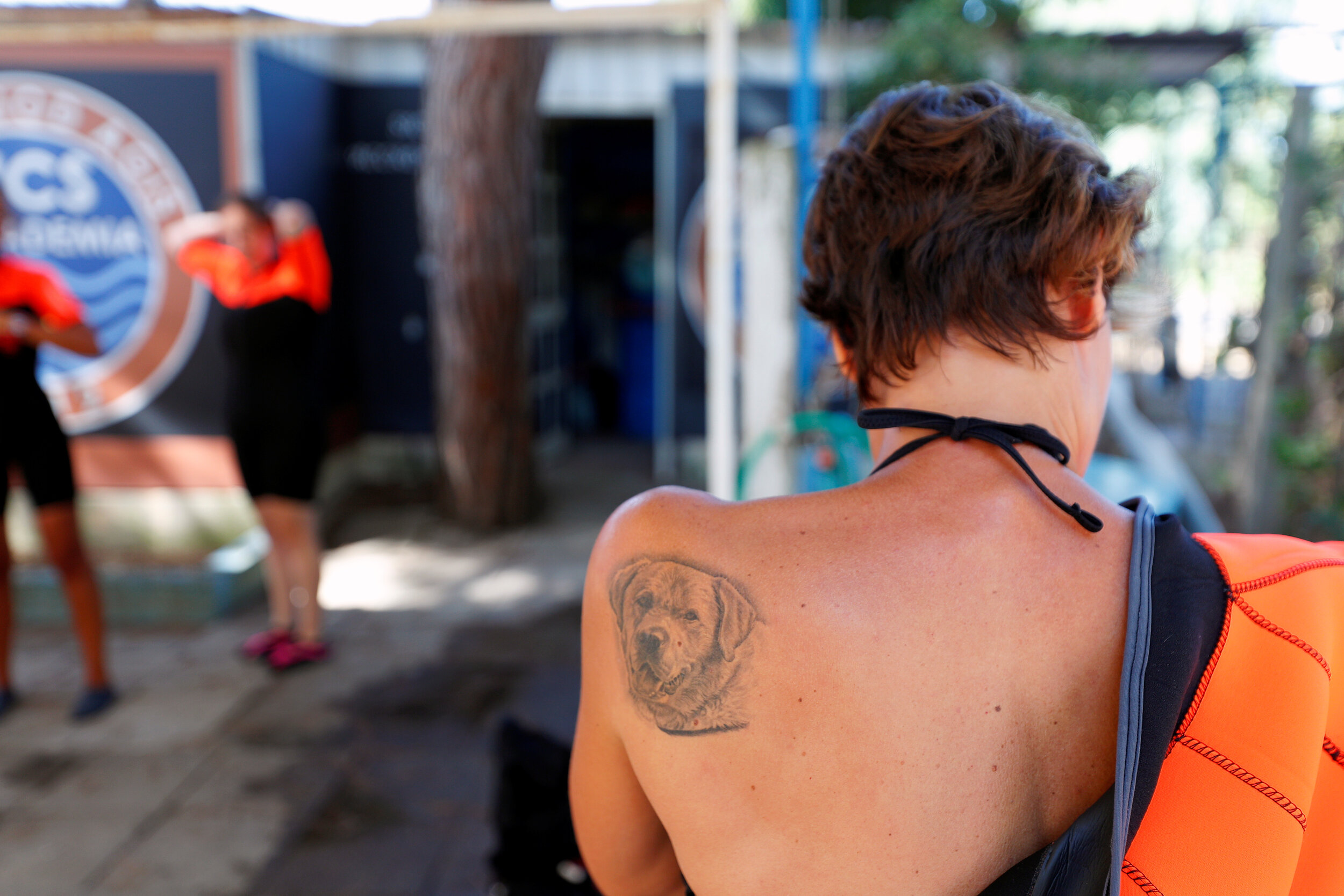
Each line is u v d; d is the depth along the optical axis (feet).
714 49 7.57
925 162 2.22
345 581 16.55
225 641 13.85
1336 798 1.98
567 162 26.53
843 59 19.52
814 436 10.26
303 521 12.85
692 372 21.84
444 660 13.12
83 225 16.10
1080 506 2.11
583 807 2.41
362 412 22.91
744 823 2.02
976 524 2.05
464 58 18.01
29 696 12.01
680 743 2.04
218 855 8.68
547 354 25.40
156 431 16.35
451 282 18.86
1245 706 1.92
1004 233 2.14
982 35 17.39
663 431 22.45
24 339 10.69
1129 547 2.10
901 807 1.94
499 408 19.34
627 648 2.10
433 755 10.50
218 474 16.42
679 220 21.26
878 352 2.26
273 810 9.41
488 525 19.60
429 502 21.57
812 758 1.96
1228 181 18.03
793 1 15.25
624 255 27.91
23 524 15.65
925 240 2.18
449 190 18.63
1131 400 19.49
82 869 8.46
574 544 18.62
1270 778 1.89
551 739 6.05
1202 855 1.88
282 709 11.64
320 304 12.48
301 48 19.16
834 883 1.98
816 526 2.06
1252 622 1.96
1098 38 17.42
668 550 2.09
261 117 17.07
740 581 2.02
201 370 16.26
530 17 7.59
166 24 8.04
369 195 22.07
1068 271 2.16
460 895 8.05
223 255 12.26
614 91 21.50
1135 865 1.89
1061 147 2.23
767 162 10.26
